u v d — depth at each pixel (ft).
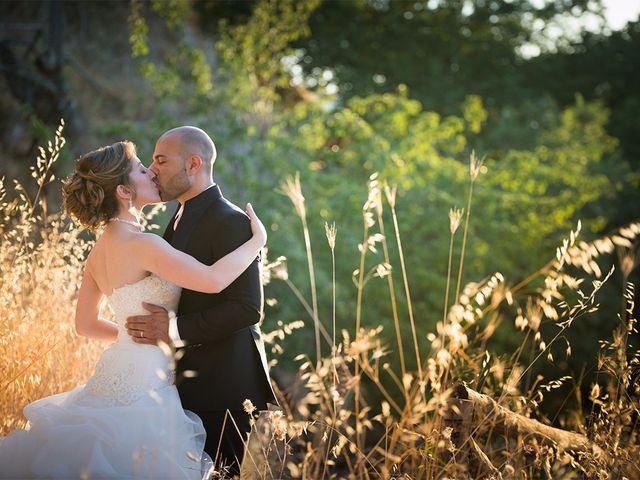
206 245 9.16
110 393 8.91
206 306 9.13
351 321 33.12
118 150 9.19
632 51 82.43
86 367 11.05
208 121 35.60
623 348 8.50
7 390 9.80
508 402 9.05
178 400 9.02
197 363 9.20
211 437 9.13
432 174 37.65
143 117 44.29
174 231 9.61
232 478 8.88
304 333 31.60
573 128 62.95
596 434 8.44
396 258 35.06
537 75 79.97
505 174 40.78
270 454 8.43
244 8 58.39
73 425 8.52
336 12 71.36
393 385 33.55
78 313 9.80
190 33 54.80
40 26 39.96
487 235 39.09
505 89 74.18
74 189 9.11
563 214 43.50
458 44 76.43
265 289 31.96
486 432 9.12
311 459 8.00
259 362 9.42
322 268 34.12
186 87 39.45
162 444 8.46
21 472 8.32
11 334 10.04
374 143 35.94
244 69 37.40
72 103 39.11
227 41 38.37
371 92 67.10
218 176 34.78
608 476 8.06
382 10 75.41
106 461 8.28
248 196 33.09
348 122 36.35
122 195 9.12
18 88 37.27
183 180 9.36
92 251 9.55
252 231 9.20
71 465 8.27
